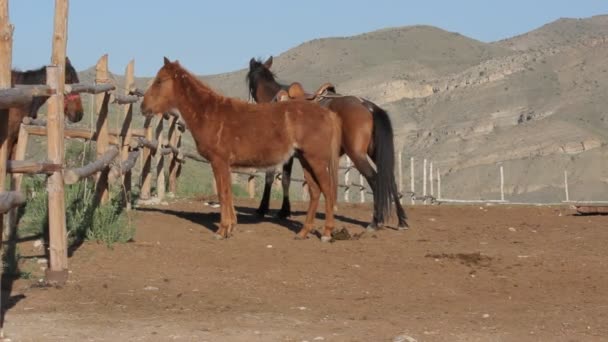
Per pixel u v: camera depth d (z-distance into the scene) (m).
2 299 8.85
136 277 10.20
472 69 176.62
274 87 15.70
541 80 160.38
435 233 14.48
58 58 9.52
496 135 140.50
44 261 10.79
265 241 12.98
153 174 23.86
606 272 11.25
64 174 9.79
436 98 169.75
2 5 7.66
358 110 14.12
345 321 8.45
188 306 8.91
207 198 19.59
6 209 7.36
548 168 122.81
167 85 13.20
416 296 9.80
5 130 7.55
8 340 7.22
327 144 13.05
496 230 15.10
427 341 7.69
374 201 14.41
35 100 12.30
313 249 12.45
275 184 24.02
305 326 8.16
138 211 15.66
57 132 9.57
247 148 13.01
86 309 8.59
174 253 11.75
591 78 158.00
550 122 138.38
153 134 19.33
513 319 8.73
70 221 12.33
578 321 8.66
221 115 13.09
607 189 115.00
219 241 12.85
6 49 7.68
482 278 10.84
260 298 9.44
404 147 149.62
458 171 129.00
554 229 15.44
